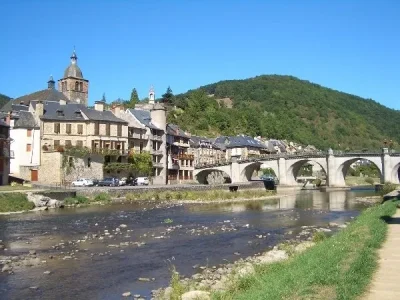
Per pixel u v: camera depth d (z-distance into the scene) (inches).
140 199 2679.6
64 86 4753.9
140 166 3484.3
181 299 607.8
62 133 3174.2
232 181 4318.4
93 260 975.0
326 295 449.4
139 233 1384.1
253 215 1964.8
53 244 1173.7
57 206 2183.8
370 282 510.6
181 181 4261.8
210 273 838.5
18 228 1471.5
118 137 3383.4
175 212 2079.2
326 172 4099.4
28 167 3036.4
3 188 2440.9
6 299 692.1
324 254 698.8
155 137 3799.2
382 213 1338.6
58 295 713.0
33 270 876.6
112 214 1940.2
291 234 1379.2
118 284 778.2
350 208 2303.2
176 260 983.0
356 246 735.1
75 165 3065.9
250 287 613.9
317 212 2107.5
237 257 1017.5
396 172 3750.0
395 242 811.4
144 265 930.7
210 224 1628.9
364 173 6801.2
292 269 632.4
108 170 3331.7
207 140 5315.0
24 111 3208.7
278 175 4249.5
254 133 7603.4
